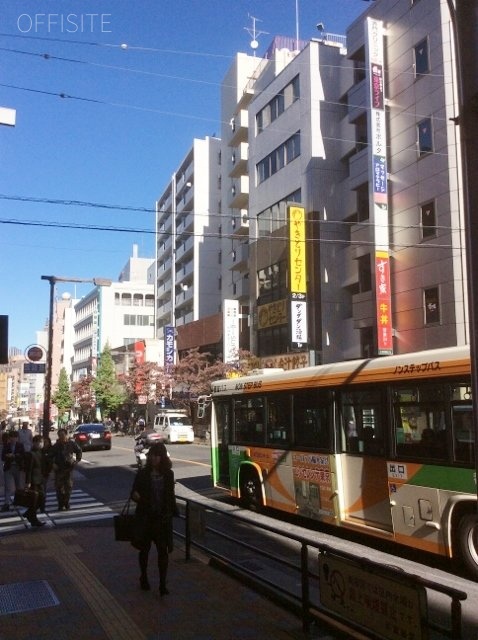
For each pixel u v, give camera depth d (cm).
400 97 2634
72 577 721
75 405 10038
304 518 1174
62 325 12456
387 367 888
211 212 6191
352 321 3067
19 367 13812
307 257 3250
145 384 5734
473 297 334
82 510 1391
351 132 3191
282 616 565
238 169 4700
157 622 552
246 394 1300
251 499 1278
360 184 2903
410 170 2556
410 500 820
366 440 925
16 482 1441
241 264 4634
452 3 368
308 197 3300
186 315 6350
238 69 4922
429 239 2434
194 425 4484
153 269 9575
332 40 3941
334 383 999
